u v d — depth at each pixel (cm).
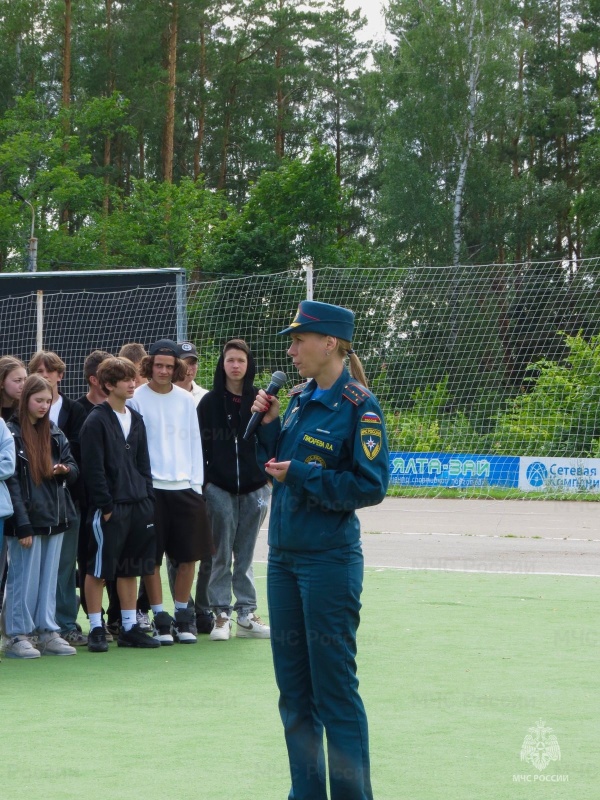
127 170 6719
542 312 2927
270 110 6988
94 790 593
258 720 739
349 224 7394
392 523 2050
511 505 2366
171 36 5928
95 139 6312
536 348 2948
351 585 522
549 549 1688
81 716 751
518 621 1098
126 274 2714
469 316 2836
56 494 985
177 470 1026
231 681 862
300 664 536
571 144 6562
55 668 916
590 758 646
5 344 2752
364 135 7506
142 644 1009
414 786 596
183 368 1066
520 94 6009
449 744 675
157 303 2695
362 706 529
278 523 531
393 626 1071
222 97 6538
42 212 5675
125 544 994
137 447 1007
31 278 2752
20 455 968
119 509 984
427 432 2691
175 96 6353
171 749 671
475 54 5634
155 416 1034
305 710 538
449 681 842
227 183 6881
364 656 934
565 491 2481
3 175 5581
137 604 1103
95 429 981
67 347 2725
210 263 4994
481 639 1007
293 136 7300
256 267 4962
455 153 5700
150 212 5631
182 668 914
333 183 5309
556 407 2656
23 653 959
